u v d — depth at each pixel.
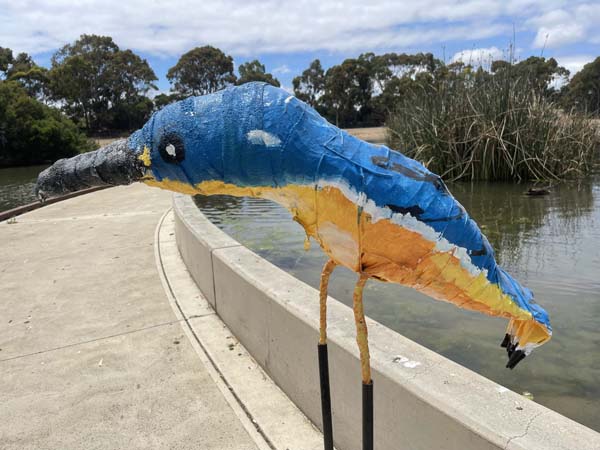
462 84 11.92
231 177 1.43
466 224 1.41
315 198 1.42
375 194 1.36
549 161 11.05
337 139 1.41
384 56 52.31
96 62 56.41
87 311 4.21
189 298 4.42
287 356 2.78
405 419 1.93
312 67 55.81
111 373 3.17
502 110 11.16
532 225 7.17
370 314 4.18
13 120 33.00
